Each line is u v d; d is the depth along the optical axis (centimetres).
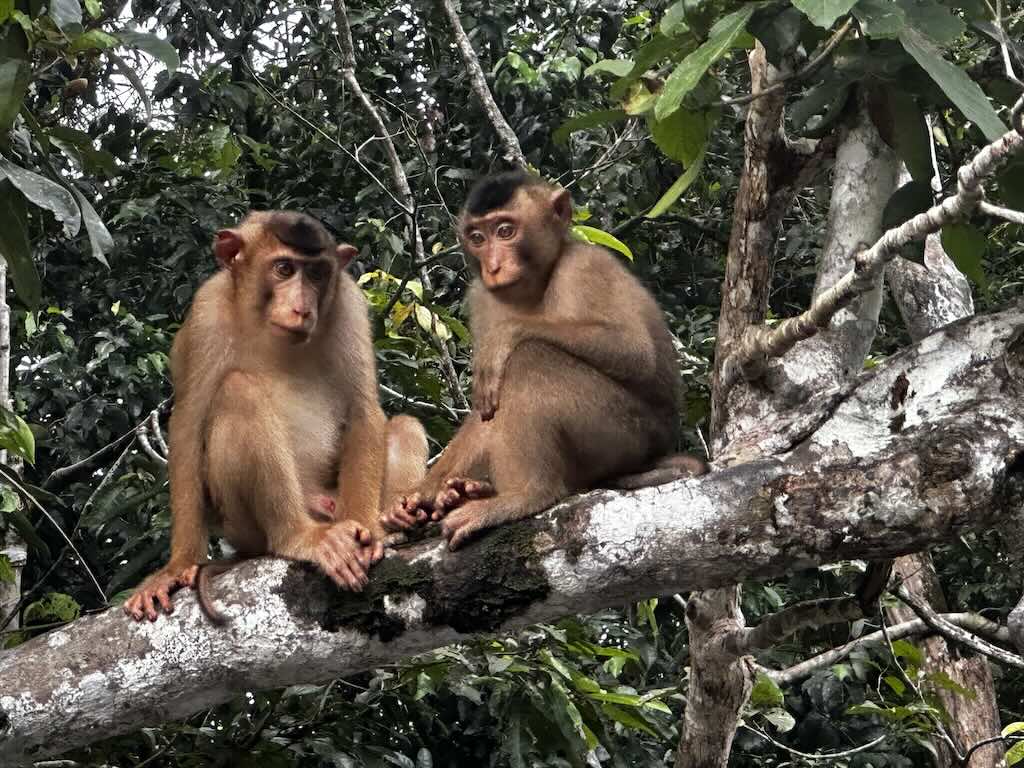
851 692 1045
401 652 492
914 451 459
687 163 578
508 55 1151
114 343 1029
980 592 1178
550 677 722
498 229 650
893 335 1148
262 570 503
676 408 636
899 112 535
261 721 730
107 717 491
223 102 1192
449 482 569
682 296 1213
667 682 1043
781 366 575
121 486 848
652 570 473
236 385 582
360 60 1231
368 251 1093
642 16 1095
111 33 596
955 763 793
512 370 571
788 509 462
